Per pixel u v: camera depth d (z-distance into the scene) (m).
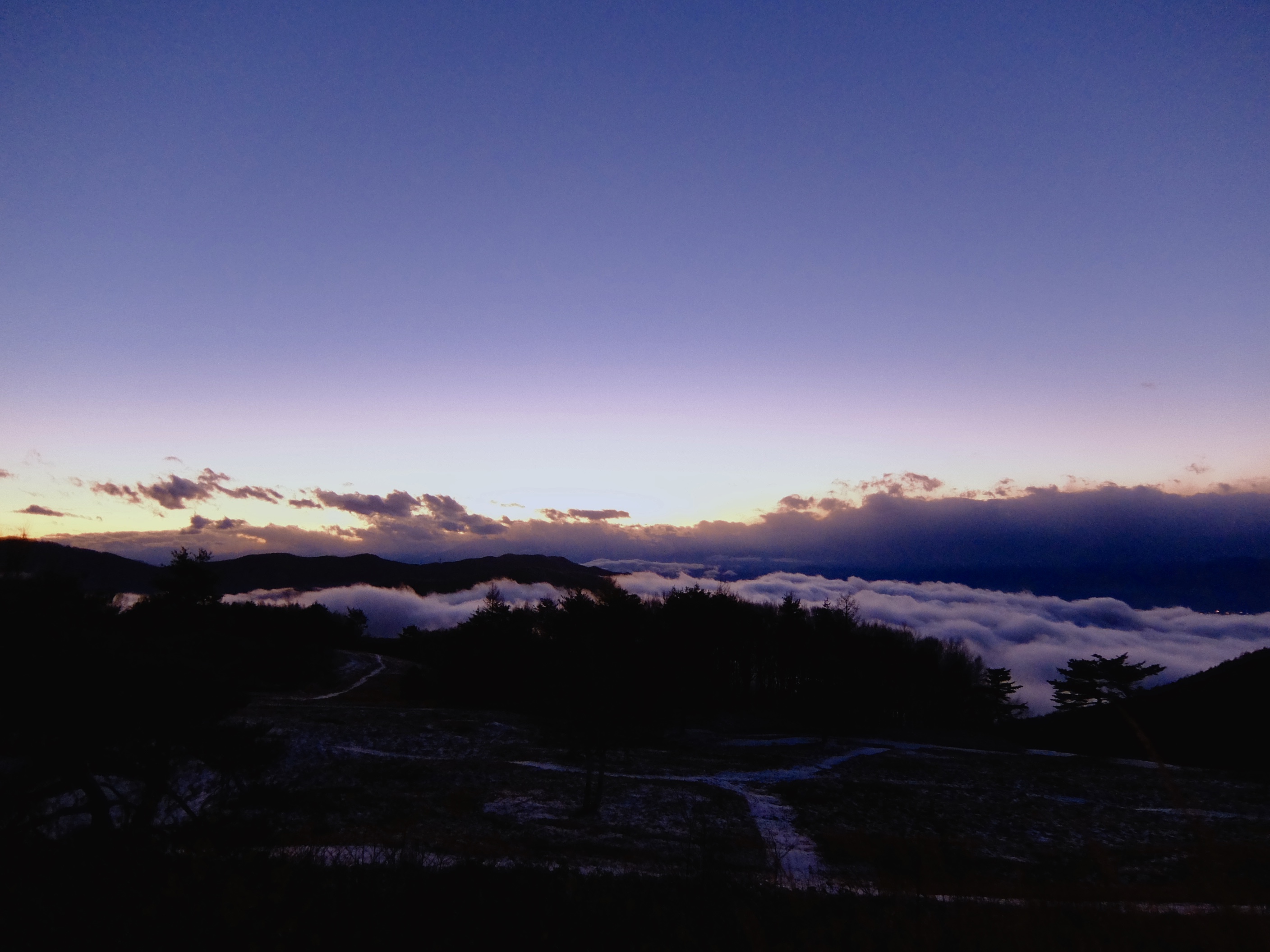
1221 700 59.53
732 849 22.45
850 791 35.84
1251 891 10.33
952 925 9.23
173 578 72.25
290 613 92.94
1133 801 35.94
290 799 17.17
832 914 9.63
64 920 7.86
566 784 34.62
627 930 8.91
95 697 13.97
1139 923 9.12
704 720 66.19
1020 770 45.44
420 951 8.14
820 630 79.12
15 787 13.37
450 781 33.94
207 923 7.76
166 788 14.98
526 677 64.06
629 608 66.38
